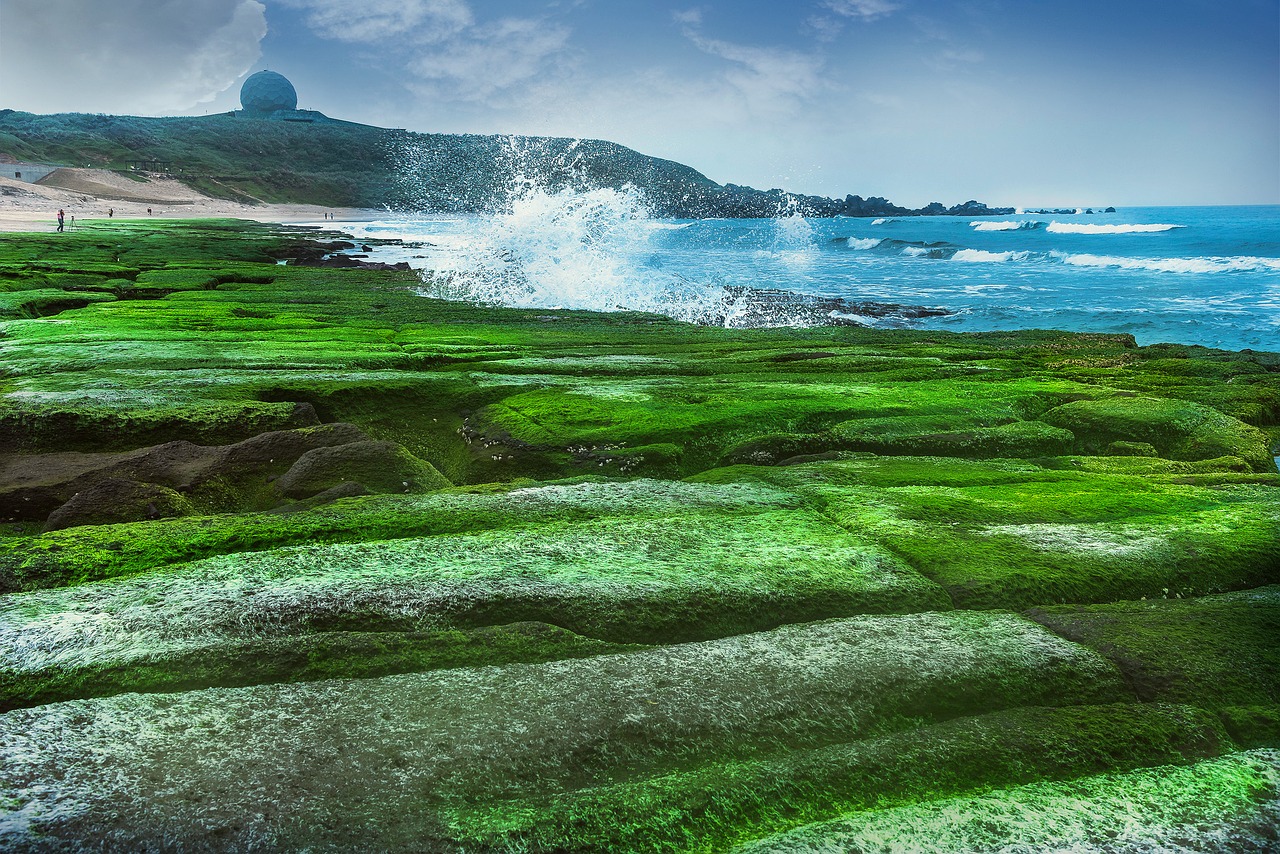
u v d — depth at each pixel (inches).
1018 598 215.9
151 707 153.3
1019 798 139.3
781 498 294.4
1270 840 130.3
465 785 134.6
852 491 301.6
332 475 341.4
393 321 958.4
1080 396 523.2
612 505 281.9
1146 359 785.6
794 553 235.3
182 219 3976.4
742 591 207.6
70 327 762.2
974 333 960.3
